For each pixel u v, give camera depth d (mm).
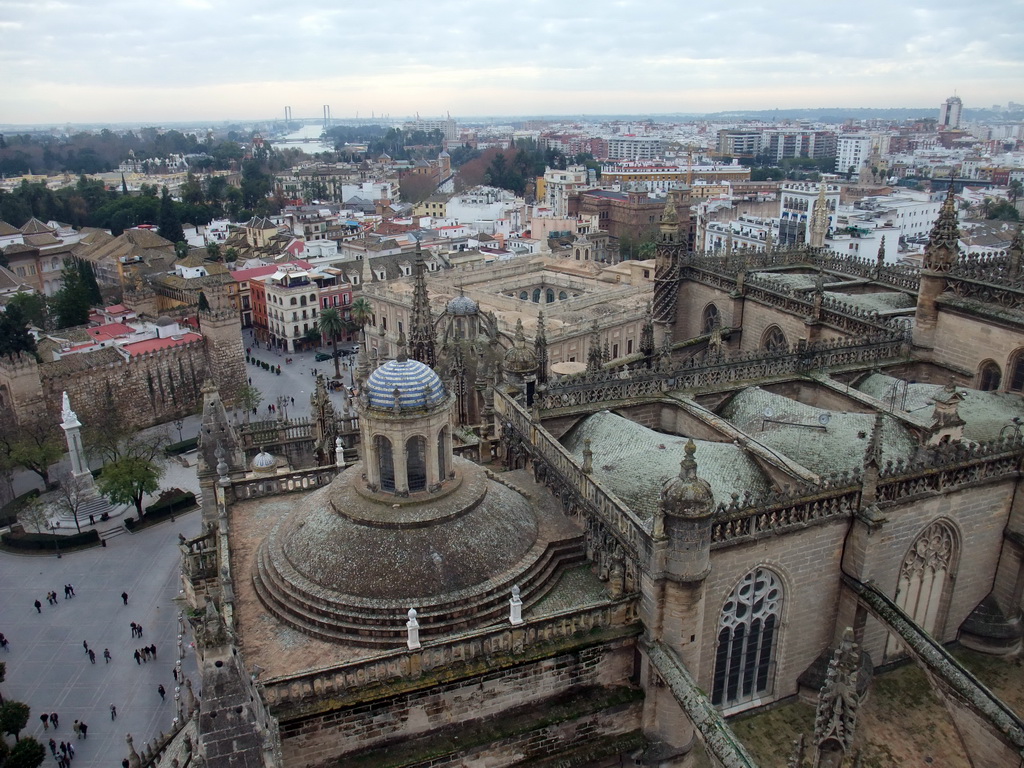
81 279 174500
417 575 28375
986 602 37750
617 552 30344
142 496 99062
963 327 49500
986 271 49312
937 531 34906
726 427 40531
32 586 79375
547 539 32562
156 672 65125
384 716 26281
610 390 44625
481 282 157750
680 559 27812
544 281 161625
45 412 109250
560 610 28922
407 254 197500
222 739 18656
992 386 48250
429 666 26562
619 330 128250
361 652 27000
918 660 29672
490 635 27156
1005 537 36531
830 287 69312
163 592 77938
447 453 31344
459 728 27641
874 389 48094
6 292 177625
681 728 29812
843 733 22016
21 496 101625
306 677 24969
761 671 33625
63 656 67500
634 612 29812
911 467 33000
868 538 31469
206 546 40656
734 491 35281
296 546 30406
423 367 30609
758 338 67125
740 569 30719
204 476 46188
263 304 183750
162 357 128500
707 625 30859
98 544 88062
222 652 19000
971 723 28016
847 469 36750
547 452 37406
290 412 133375
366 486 31188
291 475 38625
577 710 28672
